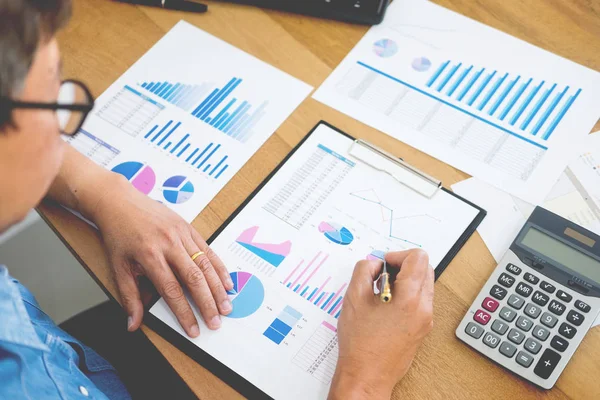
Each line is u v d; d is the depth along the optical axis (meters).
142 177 0.73
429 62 0.82
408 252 0.64
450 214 0.70
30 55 0.38
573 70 0.82
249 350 0.62
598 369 0.61
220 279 0.65
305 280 0.66
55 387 0.59
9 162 0.43
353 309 0.62
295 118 0.78
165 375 0.94
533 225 0.68
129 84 0.80
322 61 0.83
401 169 0.73
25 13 0.37
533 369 0.60
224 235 0.69
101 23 0.85
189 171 0.73
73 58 0.82
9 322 0.54
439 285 0.66
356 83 0.81
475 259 0.68
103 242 0.69
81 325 0.98
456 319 0.64
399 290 0.61
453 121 0.78
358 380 0.58
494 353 0.61
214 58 0.83
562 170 0.74
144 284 0.66
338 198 0.71
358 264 0.64
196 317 0.64
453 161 0.75
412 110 0.79
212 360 0.61
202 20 0.86
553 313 0.62
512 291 0.64
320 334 0.63
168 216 0.67
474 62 0.82
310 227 0.69
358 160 0.73
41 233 1.19
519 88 0.80
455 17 0.86
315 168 0.73
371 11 0.84
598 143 0.76
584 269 0.65
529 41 0.84
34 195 0.47
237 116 0.78
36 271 1.25
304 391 0.60
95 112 0.78
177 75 0.81
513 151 0.75
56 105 0.43
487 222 0.70
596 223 0.70
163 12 0.86
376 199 0.71
